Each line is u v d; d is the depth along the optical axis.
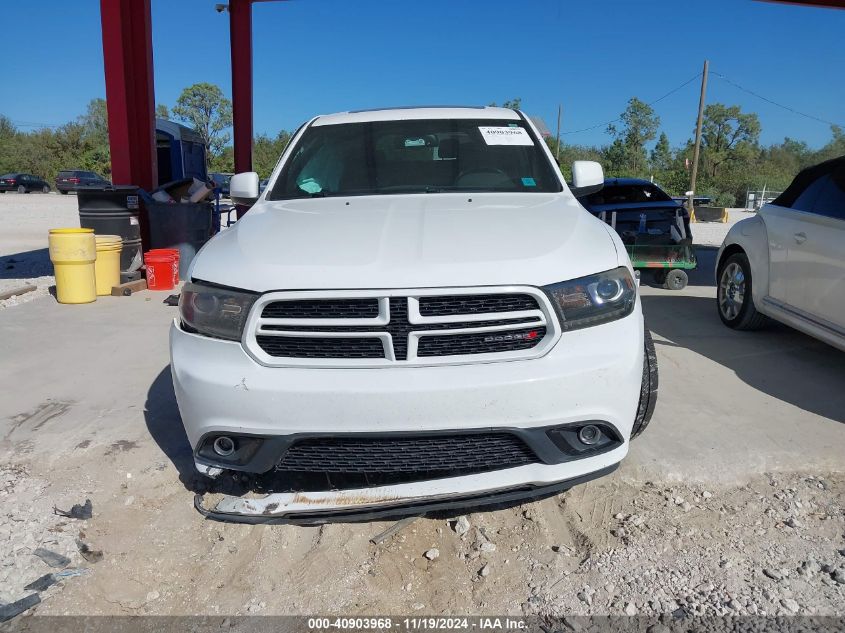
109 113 9.10
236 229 3.28
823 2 11.06
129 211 8.52
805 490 3.21
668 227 9.12
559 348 2.59
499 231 2.94
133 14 9.19
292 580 2.64
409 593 2.56
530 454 2.68
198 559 2.75
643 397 3.18
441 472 2.88
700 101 31.59
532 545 2.83
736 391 4.49
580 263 2.70
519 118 4.47
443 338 2.59
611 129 63.12
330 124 4.42
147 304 7.40
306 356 2.61
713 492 3.20
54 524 2.95
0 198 35.84
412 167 3.99
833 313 4.57
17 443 3.74
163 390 4.57
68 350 5.54
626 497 3.15
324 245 2.82
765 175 58.06
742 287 6.02
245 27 12.83
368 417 2.51
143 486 3.28
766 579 2.57
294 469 2.67
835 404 4.26
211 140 64.56
